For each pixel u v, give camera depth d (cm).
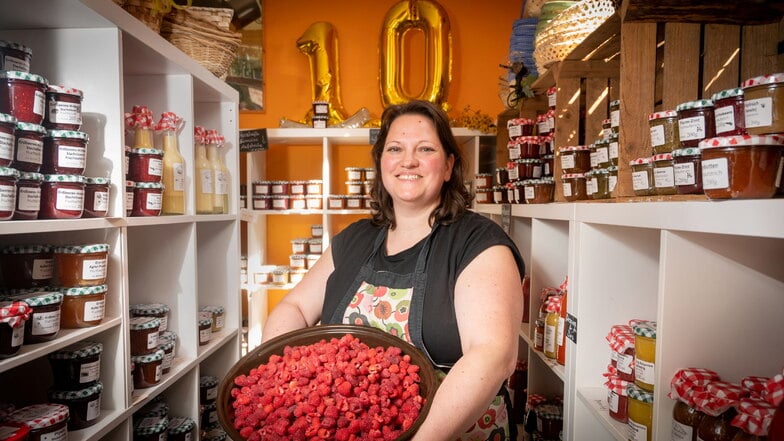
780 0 115
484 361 99
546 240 192
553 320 171
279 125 376
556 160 180
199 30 193
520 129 220
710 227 82
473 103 379
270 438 91
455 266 121
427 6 338
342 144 376
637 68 128
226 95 215
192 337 188
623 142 128
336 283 141
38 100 114
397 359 111
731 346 97
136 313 173
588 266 139
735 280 96
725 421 88
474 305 110
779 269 96
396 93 346
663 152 107
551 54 185
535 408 194
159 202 159
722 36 127
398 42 346
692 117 95
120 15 133
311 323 153
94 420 134
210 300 230
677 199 98
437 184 130
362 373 107
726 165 79
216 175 212
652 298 140
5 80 110
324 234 338
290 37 377
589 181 151
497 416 124
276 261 390
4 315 104
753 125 78
